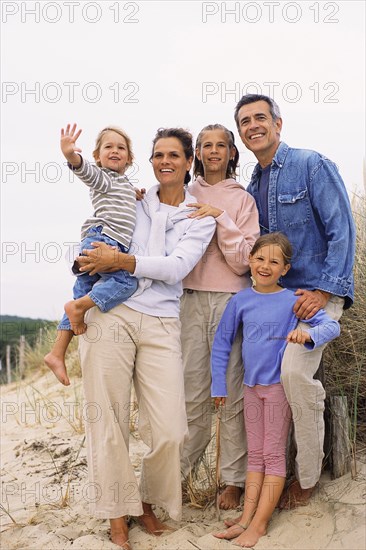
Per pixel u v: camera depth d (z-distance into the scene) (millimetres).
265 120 3578
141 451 4531
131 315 3236
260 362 3324
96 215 3398
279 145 3633
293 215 3549
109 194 3385
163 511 3596
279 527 3178
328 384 4023
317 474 3299
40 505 3984
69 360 7410
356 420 3729
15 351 8797
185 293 3664
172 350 3287
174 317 3352
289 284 3621
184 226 3453
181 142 3531
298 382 3189
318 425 3270
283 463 3262
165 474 3250
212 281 3605
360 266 4367
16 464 4844
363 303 4152
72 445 4996
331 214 3426
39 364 8539
